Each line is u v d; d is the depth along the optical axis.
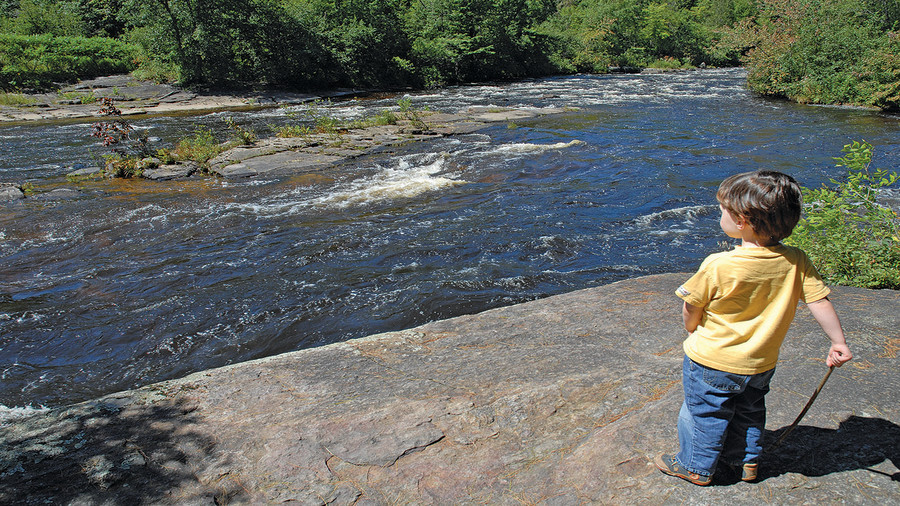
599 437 2.59
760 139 14.73
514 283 6.28
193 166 12.49
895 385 2.74
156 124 18.98
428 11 36.28
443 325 4.38
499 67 36.91
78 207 9.65
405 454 2.68
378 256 7.16
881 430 2.40
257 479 2.58
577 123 17.69
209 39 26.48
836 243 5.37
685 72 39.31
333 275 6.60
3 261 7.34
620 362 3.44
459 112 20.34
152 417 3.14
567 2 58.22
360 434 2.85
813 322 3.68
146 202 9.92
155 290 6.35
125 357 5.02
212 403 3.28
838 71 22.25
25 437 3.00
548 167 11.98
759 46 26.05
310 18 29.69
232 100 25.38
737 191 1.95
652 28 44.38
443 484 2.48
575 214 8.84
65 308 5.97
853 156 5.78
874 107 20.06
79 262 7.27
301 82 29.19
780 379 2.87
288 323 5.49
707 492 2.17
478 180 11.11
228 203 9.77
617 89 28.33
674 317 4.14
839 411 2.54
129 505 2.43
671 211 8.86
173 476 2.62
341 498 2.44
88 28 33.56
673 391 2.94
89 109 22.16
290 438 2.85
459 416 2.94
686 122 17.56
